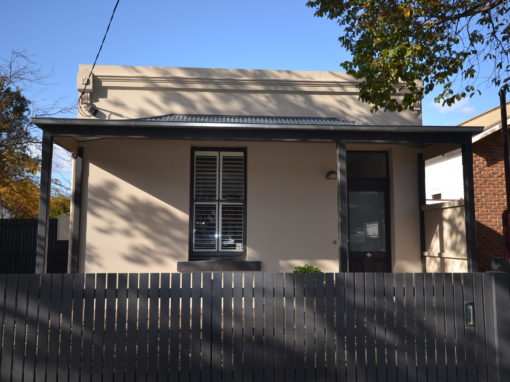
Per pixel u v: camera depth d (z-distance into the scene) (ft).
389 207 31.14
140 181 29.01
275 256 29.45
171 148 29.32
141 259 28.58
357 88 31.96
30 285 15.56
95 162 28.78
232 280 16.05
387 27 28.19
